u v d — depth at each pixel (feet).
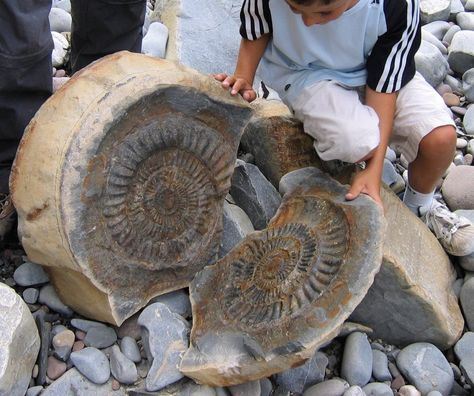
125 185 4.42
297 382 4.52
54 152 4.15
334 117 5.05
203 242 4.96
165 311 4.58
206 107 4.72
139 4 5.64
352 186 4.81
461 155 6.66
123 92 4.29
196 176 4.81
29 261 4.92
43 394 4.23
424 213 5.79
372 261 4.30
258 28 5.16
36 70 4.81
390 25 4.85
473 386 4.71
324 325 4.13
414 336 4.93
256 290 4.52
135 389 4.35
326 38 4.97
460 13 8.42
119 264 4.49
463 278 5.59
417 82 5.45
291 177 5.15
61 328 4.66
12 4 4.43
